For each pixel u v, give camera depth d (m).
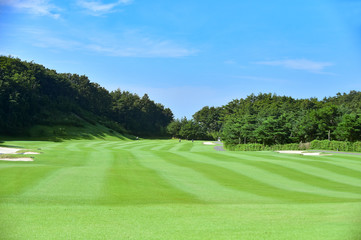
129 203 10.62
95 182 14.38
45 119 85.81
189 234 7.13
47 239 6.73
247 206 10.46
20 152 27.59
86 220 8.25
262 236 6.95
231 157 29.00
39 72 103.94
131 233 7.20
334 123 60.16
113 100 133.12
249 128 63.22
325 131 59.91
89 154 29.36
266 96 120.94
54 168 18.20
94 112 116.75
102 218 8.49
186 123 124.44
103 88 129.88
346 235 6.99
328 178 19.69
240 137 65.12
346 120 51.94
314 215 9.04
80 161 24.58
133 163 24.09
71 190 12.38
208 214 9.16
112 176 16.36
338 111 60.56
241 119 71.44
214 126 143.75
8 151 28.92
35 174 15.57
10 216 8.39
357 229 7.45
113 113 123.25
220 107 143.75
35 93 91.88
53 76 109.94
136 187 13.80
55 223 7.90
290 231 7.33
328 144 47.28
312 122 60.97
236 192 13.75
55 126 85.38
